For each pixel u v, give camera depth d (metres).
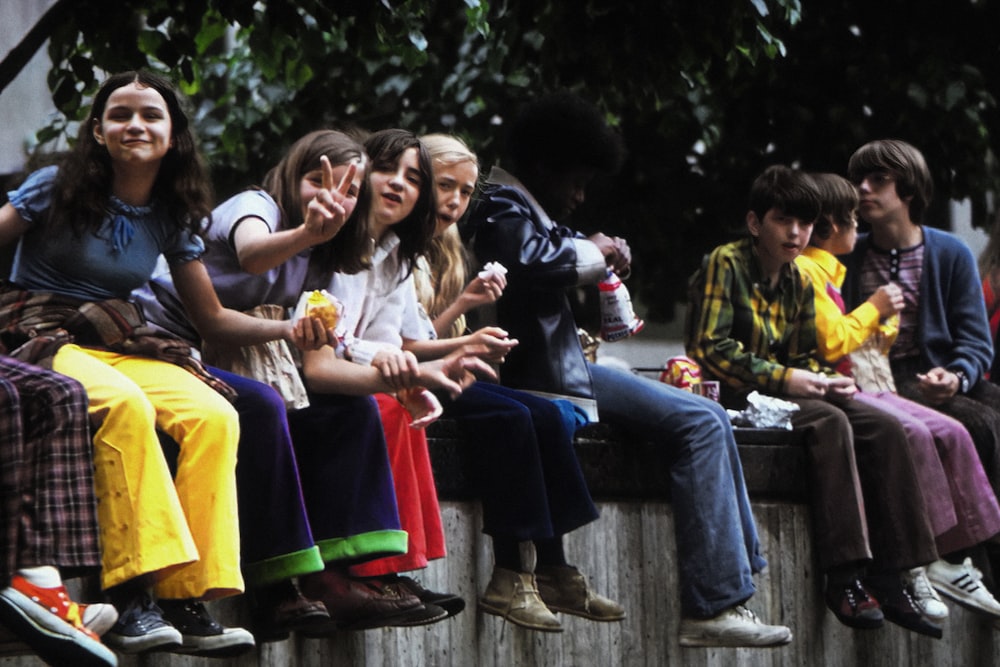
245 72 24.05
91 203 10.90
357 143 12.27
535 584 13.70
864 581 16.09
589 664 14.49
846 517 15.62
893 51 23.67
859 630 16.56
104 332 11.00
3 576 9.91
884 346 17.02
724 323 15.84
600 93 21.88
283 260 11.48
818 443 15.80
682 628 14.47
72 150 11.02
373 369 12.01
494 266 13.59
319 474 11.99
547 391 14.12
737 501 14.67
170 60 19.50
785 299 16.12
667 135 23.34
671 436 14.53
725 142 24.03
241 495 11.51
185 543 10.52
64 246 10.95
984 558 17.28
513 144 14.96
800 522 15.96
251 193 11.99
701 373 16.23
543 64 20.66
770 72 21.53
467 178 13.57
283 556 11.45
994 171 24.67
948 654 17.42
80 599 11.14
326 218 11.27
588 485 14.55
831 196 16.61
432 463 13.27
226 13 18.94
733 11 19.33
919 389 17.28
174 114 11.16
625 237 24.16
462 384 12.31
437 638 13.36
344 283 12.50
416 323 13.27
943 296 17.62
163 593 10.99
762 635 14.29
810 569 16.05
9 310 10.90
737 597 14.30
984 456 17.25
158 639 10.55
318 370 12.07
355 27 19.16
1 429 10.05
